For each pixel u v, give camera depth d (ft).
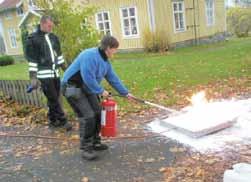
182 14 76.79
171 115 21.53
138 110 23.49
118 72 44.06
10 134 21.29
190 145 16.65
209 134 17.70
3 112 26.25
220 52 58.44
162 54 64.54
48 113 22.00
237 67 38.81
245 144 16.14
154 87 31.32
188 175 13.65
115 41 15.19
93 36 31.99
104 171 14.88
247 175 11.60
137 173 14.34
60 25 30.71
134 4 70.13
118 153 16.55
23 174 15.51
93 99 15.94
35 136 20.43
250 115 20.04
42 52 20.16
